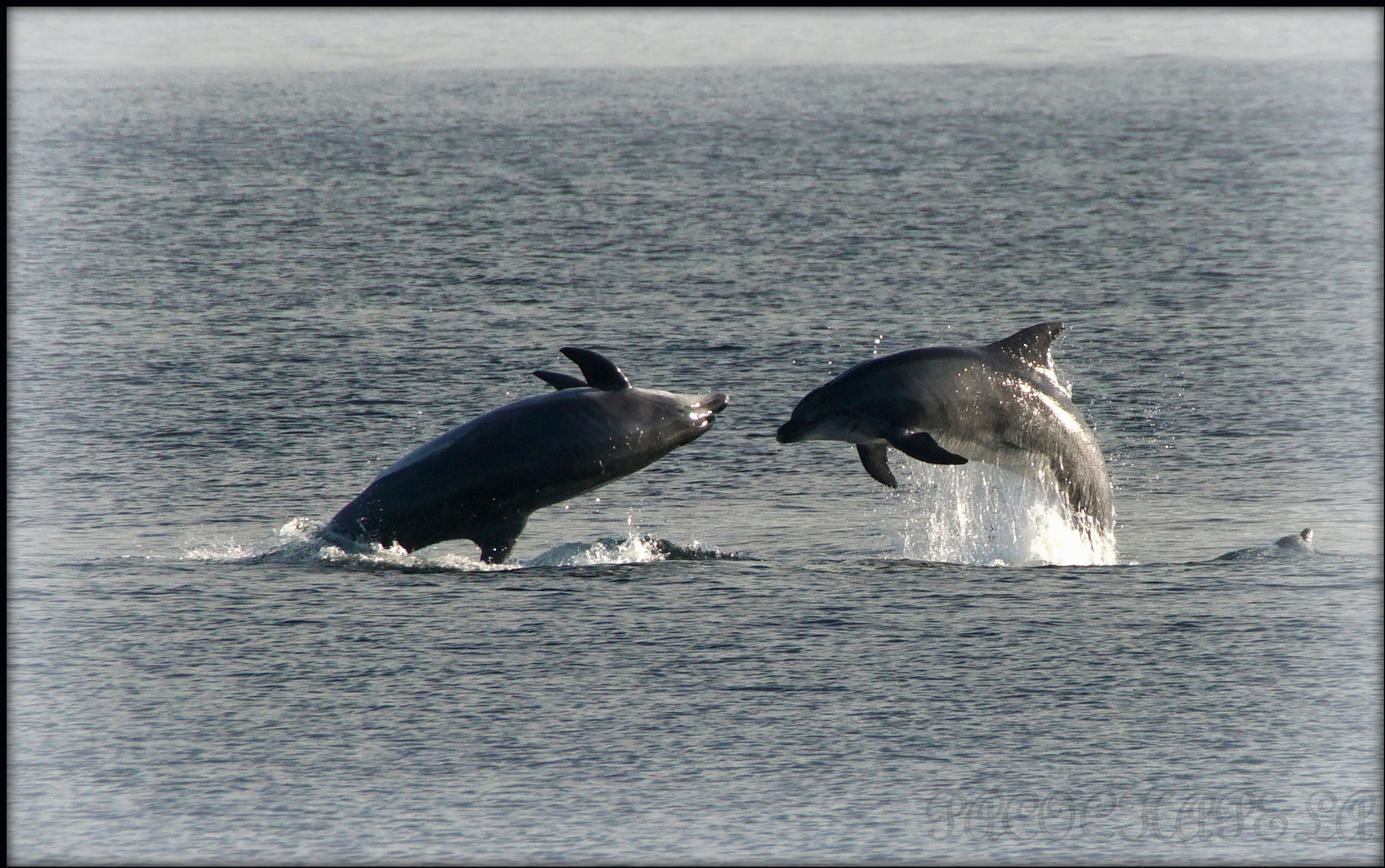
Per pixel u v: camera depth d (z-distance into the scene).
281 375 109.19
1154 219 173.38
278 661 57.78
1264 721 52.28
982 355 75.06
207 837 45.38
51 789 48.19
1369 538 73.81
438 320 127.19
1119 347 116.81
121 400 102.00
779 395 104.00
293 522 76.44
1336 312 127.00
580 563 70.75
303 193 196.25
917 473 88.50
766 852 44.56
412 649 59.06
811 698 54.25
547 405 72.31
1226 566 69.50
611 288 139.50
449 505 70.94
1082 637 60.03
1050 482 76.12
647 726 52.22
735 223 171.75
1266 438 93.69
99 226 170.75
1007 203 185.50
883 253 154.88
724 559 71.50
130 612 63.22
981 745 50.84
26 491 82.94
